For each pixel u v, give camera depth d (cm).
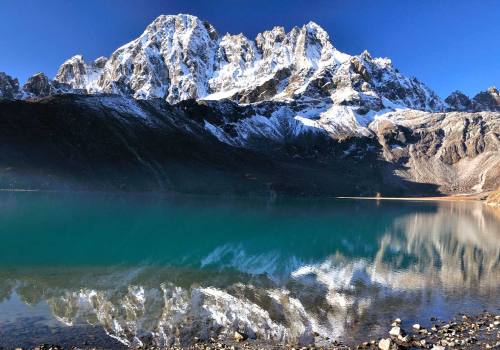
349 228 8919
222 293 3403
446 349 2306
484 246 6419
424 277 4119
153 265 4466
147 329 2589
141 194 19862
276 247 6053
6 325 2570
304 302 3206
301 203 18962
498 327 2666
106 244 5762
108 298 3178
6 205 11125
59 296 3186
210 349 2305
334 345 2406
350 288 3650
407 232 8312
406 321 2798
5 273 3844
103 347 2306
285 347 2366
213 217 10425
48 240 5900
